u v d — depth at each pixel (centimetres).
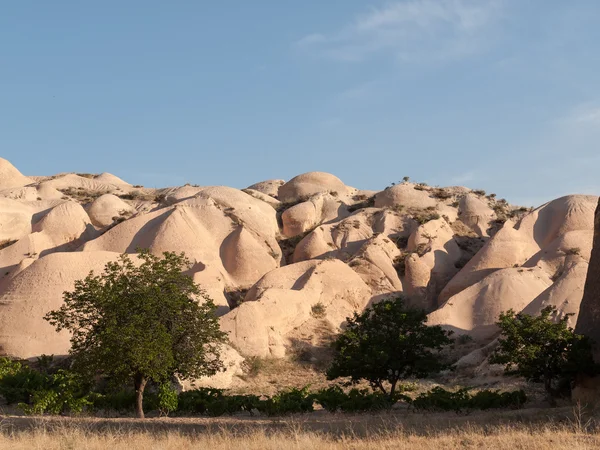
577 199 5675
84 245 5253
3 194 6200
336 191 6800
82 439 1471
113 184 7050
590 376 2384
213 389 2494
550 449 1323
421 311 2867
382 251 5316
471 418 1950
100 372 2261
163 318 2198
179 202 5812
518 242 5206
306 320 4544
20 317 4072
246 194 6178
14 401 2569
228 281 5209
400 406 2595
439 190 6512
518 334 2494
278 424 1925
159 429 1828
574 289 4162
